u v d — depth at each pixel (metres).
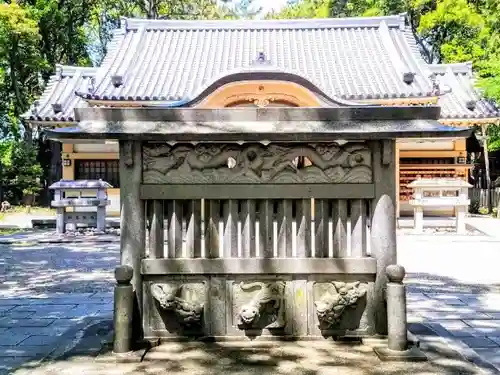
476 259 10.30
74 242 13.16
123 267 3.63
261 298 3.76
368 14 25.50
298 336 3.81
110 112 3.73
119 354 3.54
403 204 17.25
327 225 3.89
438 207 17.05
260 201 3.89
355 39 19.53
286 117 3.67
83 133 3.57
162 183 3.81
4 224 18.23
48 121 16.81
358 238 3.85
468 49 22.66
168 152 3.83
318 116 3.67
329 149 3.84
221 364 3.40
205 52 19.25
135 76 17.56
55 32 26.12
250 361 3.44
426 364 3.41
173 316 3.81
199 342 3.78
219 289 3.83
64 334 4.34
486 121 16.66
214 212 3.88
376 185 3.80
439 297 6.54
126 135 3.58
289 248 3.87
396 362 3.43
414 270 8.90
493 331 4.89
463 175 17.17
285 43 19.62
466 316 5.52
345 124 3.63
